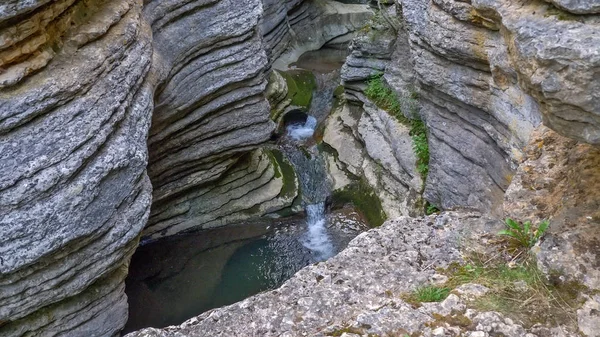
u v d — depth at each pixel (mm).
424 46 8070
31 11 5445
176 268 9844
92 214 5984
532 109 5934
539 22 3615
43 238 5543
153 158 9570
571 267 4023
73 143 5730
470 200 7727
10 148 5324
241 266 10000
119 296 6973
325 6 19875
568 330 3635
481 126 7344
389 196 10750
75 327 6453
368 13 19781
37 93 5488
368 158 11805
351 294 4426
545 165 5051
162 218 10367
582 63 3295
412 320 3832
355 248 4953
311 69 17125
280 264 10047
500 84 6469
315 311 4332
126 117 6711
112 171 6258
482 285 4109
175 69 9125
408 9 8328
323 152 13203
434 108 8422
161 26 8789
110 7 7012
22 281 5633
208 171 10531
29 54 5551
